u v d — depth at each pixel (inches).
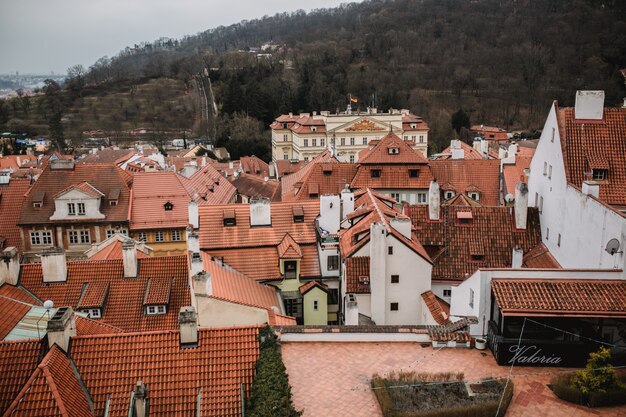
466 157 4153.5
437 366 1251.2
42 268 1753.2
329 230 2242.9
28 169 4864.7
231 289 1787.6
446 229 2219.5
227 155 7130.9
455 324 1384.1
